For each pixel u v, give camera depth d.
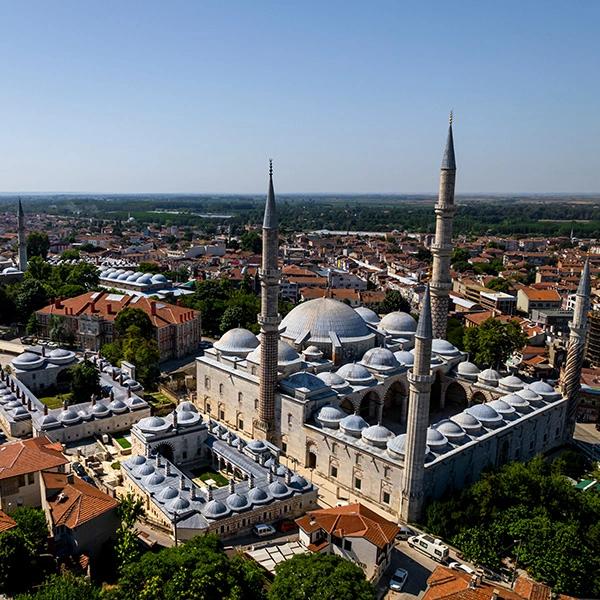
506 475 103.25
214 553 73.44
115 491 105.44
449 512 98.38
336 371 142.00
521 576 88.50
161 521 96.31
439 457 107.62
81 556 82.62
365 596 67.69
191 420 123.12
